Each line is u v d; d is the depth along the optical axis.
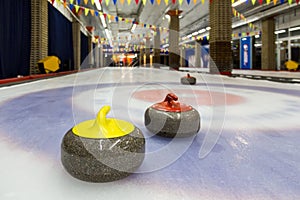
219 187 0.84
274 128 1.61
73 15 13.34
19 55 6.33
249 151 1.19
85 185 0.84
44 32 7.36
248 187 0.84
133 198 0.77
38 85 5.00
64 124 1.74
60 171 0.95
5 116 2.01
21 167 0.99
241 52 17.52
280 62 15.02
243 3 11.73
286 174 0.94
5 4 5.58
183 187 0.83
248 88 4.34
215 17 8.26
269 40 13.33
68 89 4.19
